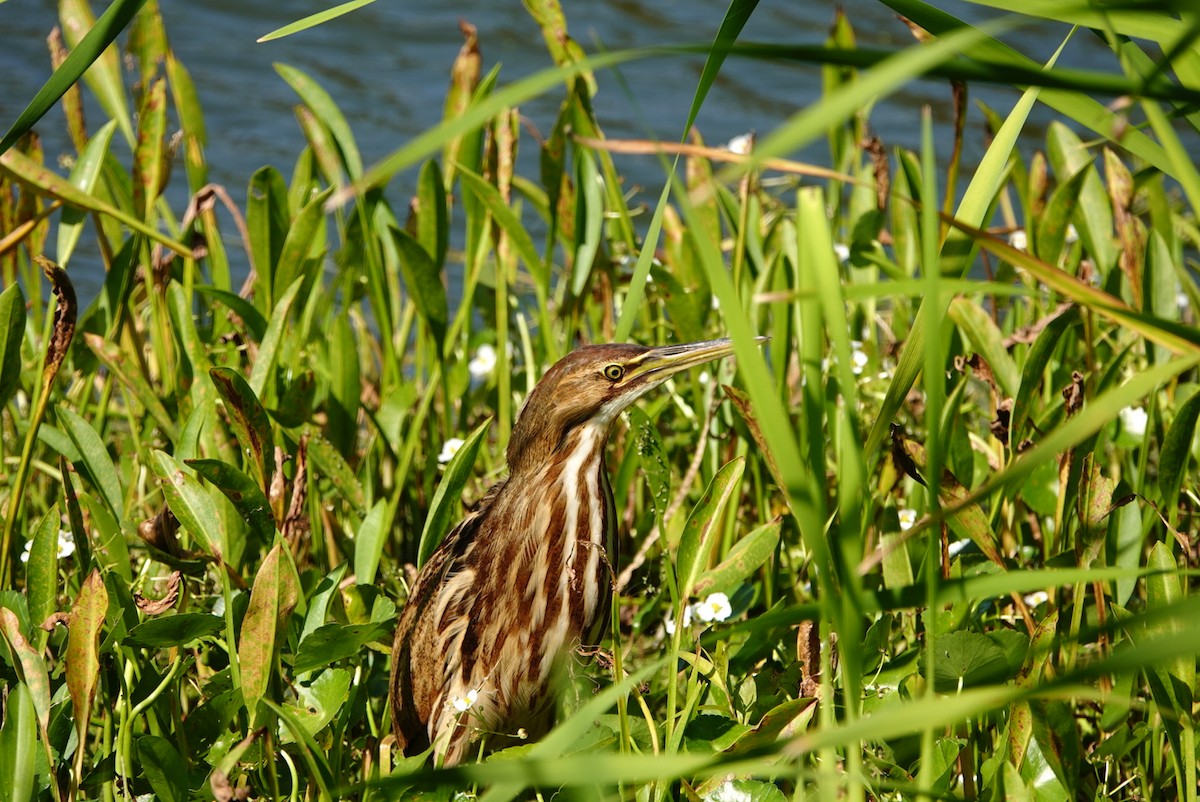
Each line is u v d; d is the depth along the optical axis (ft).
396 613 22.17
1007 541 24.64
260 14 69.21
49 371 20.20
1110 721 19.16
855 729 11.16
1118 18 13.60
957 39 10.11
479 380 37.17
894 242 32.89
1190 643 10.22
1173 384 27.04
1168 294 26.22
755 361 11.71
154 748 17.58
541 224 48.01
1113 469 26.27
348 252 29.50
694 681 18.19
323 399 30.25
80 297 44.88
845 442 12.40
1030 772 18.24
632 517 29.07
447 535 23.98
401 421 27.78
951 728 18.29
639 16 69.72
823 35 67.05
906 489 26.78
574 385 21.74
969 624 20.65
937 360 11.72
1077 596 18.29
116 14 17.52
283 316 24.36
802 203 11.67
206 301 32.96
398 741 22.53
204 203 29.12
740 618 24.08
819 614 12.80
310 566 26.27
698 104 16.35
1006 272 29.30
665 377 21.81
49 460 29.14
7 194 29.07
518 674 22.04
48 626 18.95
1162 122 12.55
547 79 11.50
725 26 15.74
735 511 25.84
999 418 21.39
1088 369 27.27
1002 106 60.85
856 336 31.81
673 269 30.96
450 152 31.27
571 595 21.90
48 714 17.81
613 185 31.24
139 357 29.71
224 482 19.67
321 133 30.58
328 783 17.57
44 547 19.12
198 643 21.88
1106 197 29.19
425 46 66.33
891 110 60.44
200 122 32.07
